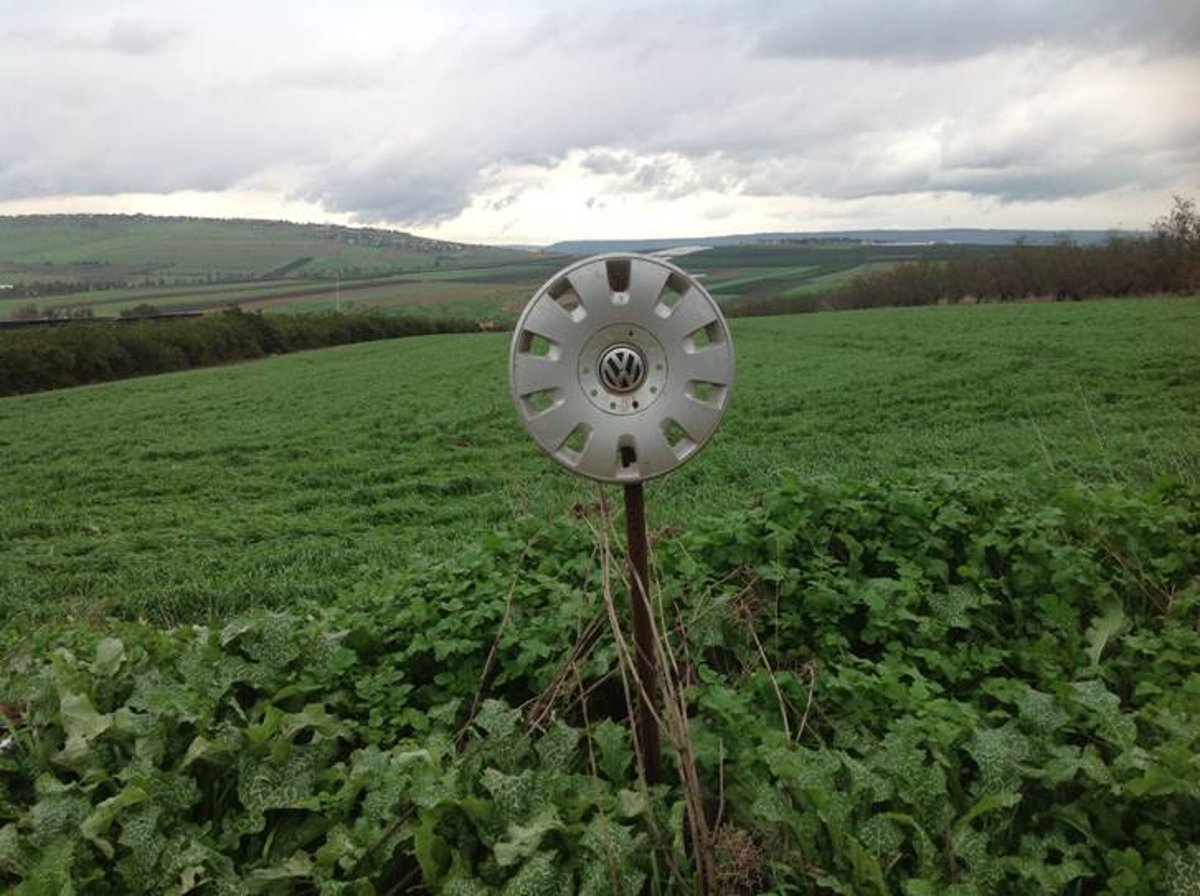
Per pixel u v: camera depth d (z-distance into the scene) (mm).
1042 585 5277
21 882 3248
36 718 4117
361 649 4832
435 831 3277
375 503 15672
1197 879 2914
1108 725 3572
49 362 42375
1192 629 4996
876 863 2914
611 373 3367
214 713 4051
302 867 3234
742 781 3562
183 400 35031
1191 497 6512
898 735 3545
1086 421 17781
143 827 3348
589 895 2938
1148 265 55531
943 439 17641
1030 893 2986
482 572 5379
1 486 18641
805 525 5551
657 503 12180
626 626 4613
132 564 11656
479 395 31875
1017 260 61094
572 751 3766
